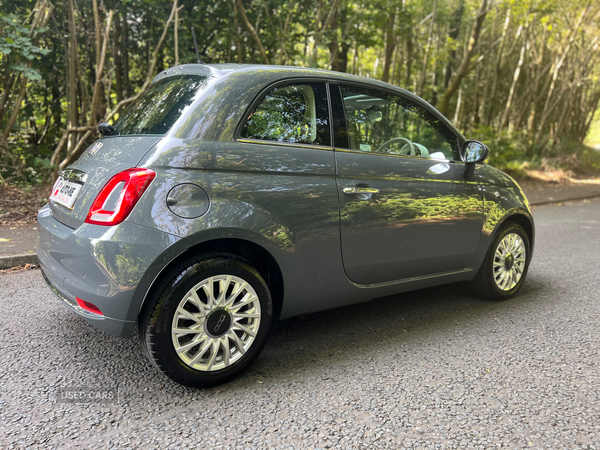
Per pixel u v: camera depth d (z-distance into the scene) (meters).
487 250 3.69
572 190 13.52
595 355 2.87
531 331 3.25
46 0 7.28
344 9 11.35
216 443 1.94
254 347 2.51
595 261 5.34
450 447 1.95
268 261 2.57
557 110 22.31
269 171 2.48
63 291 2.34
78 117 9.54
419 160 3.19
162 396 2.30
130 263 2.11
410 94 3.28
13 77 7.70
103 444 1.91
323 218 2.65
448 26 16.27
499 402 2.31
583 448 1.96
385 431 2.05
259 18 10.02
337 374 2.58
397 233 3.01
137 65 10.96
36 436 1.95
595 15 17.52
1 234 5.26
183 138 2.30
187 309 2.36
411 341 3.06
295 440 1.98
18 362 2.60
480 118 20.73
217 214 2.27
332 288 2.81
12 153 8.03
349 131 2.88
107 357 2.71
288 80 2.68
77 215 2.30
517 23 15.01
